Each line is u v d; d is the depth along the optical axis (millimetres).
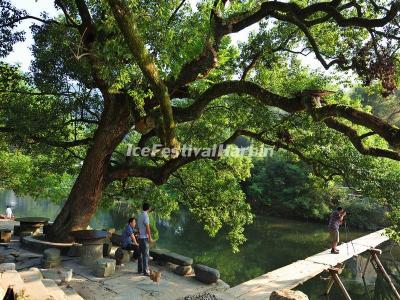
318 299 11281
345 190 25359
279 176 29234
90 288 7230
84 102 10391
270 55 10195
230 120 10750
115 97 9133
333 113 5293
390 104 24594
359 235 22828
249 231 24594
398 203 8422
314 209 26516
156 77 4723
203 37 5773
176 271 8766
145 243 8305
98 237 8664
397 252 17172
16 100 9977
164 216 13617
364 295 12109
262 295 8273
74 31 9422
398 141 4641
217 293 7879
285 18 7477
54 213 28719
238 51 10141
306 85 9391
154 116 6113
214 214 12008
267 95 6262
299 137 9609
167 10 5242
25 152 11812
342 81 9781
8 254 8922
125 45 4727
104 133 9305
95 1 7441
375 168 8961
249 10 7855
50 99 10344
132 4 4938
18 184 16109
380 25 6434
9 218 16312
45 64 9719
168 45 5035
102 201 13352
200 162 12469
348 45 9445
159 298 7047
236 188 12156
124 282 7703
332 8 6965
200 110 7066
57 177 15516
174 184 12812
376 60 7090
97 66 5500
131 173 9953
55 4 9148
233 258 18094
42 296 5227
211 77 10211
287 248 20234
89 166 9586
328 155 9406
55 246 9250
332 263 11555
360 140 6324
